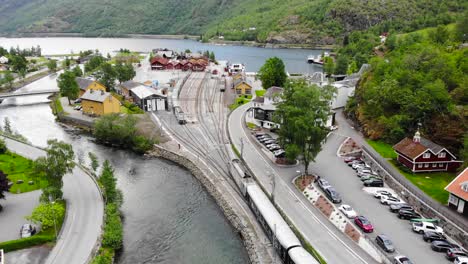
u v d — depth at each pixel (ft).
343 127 376.89
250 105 464.65
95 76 579.89
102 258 182.29
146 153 343.67
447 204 222.48
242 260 197.36
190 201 259.19
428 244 194.29
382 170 274.57
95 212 224.33
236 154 318.04
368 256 184.34
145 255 200.95
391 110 348.38
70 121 434.71
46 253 185.98
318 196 240.73
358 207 230.48
